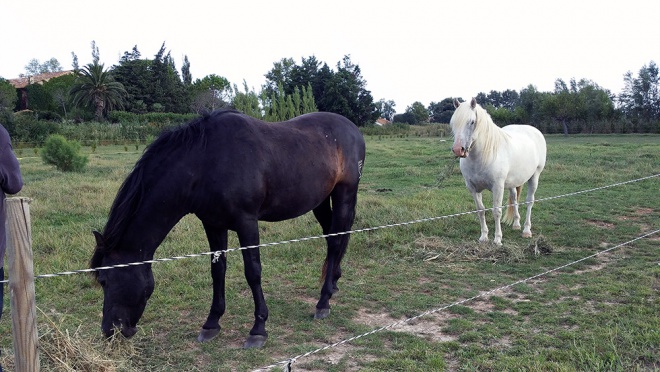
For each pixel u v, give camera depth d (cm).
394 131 4384
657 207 866
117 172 1362
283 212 405
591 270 548
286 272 551
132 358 348
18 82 6041
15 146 2653
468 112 591
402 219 752
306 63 5031
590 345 351
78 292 487
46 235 650
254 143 374
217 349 369
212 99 5150
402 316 429
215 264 392
